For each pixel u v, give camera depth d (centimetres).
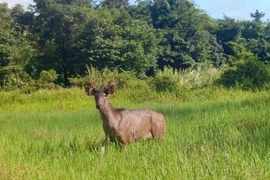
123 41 9094
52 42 9319
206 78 5928
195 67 10262
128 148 1652
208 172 1212
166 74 5925
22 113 4659
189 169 1234
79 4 11069
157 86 5784
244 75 5584
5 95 5928
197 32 11119
